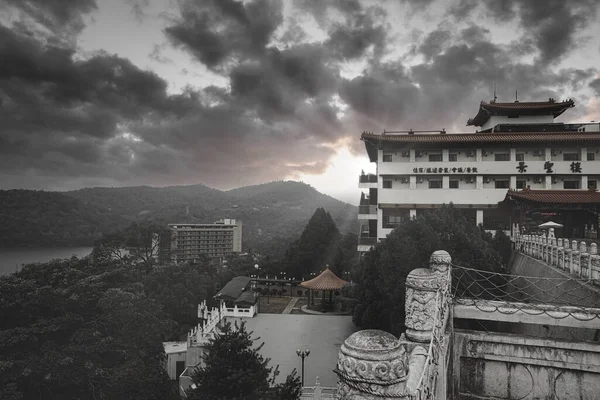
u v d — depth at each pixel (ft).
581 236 123.85
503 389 34.65
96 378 99.09
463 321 69.46
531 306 36.86
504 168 138.00
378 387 11.44
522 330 72.59
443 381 25.93
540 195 120.98
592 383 32.63
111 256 168.14
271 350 99.96
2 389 85.15
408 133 149.38
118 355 107.04
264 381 56.29
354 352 11.85
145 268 179.52
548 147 137.80
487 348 35.04
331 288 137.49
